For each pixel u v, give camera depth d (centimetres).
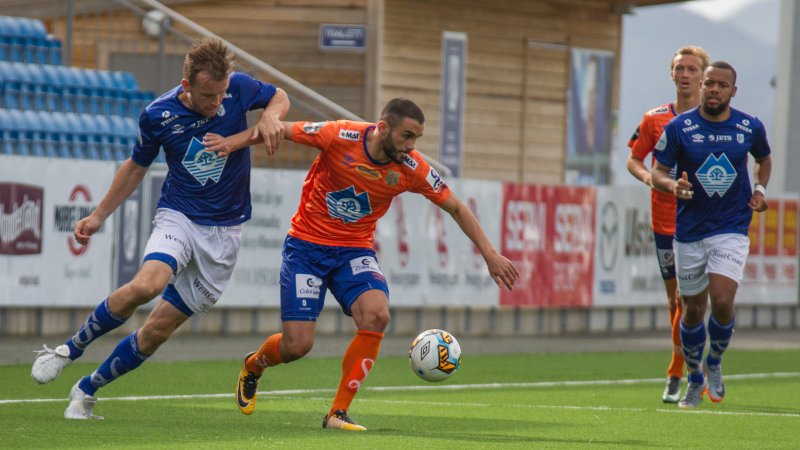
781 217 5041
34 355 2972
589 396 2508
